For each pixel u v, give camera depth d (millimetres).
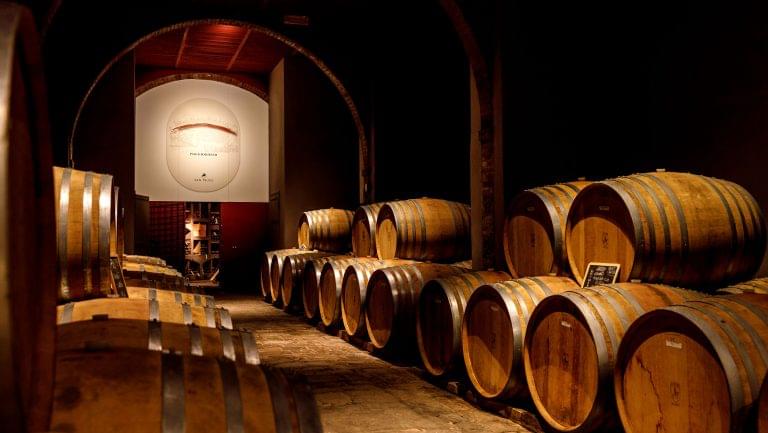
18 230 1210
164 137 17516
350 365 7477
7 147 1038
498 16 7648
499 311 5391
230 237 18250
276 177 17312
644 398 3779
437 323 6422
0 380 1012
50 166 1474
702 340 3395
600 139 7863
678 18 7172
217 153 18016
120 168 12812
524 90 7613
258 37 15047
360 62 13703
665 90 7355
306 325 10914
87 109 12625
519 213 6195
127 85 12977
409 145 13000
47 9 6535
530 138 7590
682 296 4418
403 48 13070
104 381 1882
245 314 12500
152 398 1874
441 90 12953
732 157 6492
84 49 10844
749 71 6301
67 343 2428
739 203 4742
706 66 6809
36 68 1354
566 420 4562
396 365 7488
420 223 8586
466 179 12820
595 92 7871
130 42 11312
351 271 8875
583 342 4414
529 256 6043
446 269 7883
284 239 16219
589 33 7914
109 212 3980
